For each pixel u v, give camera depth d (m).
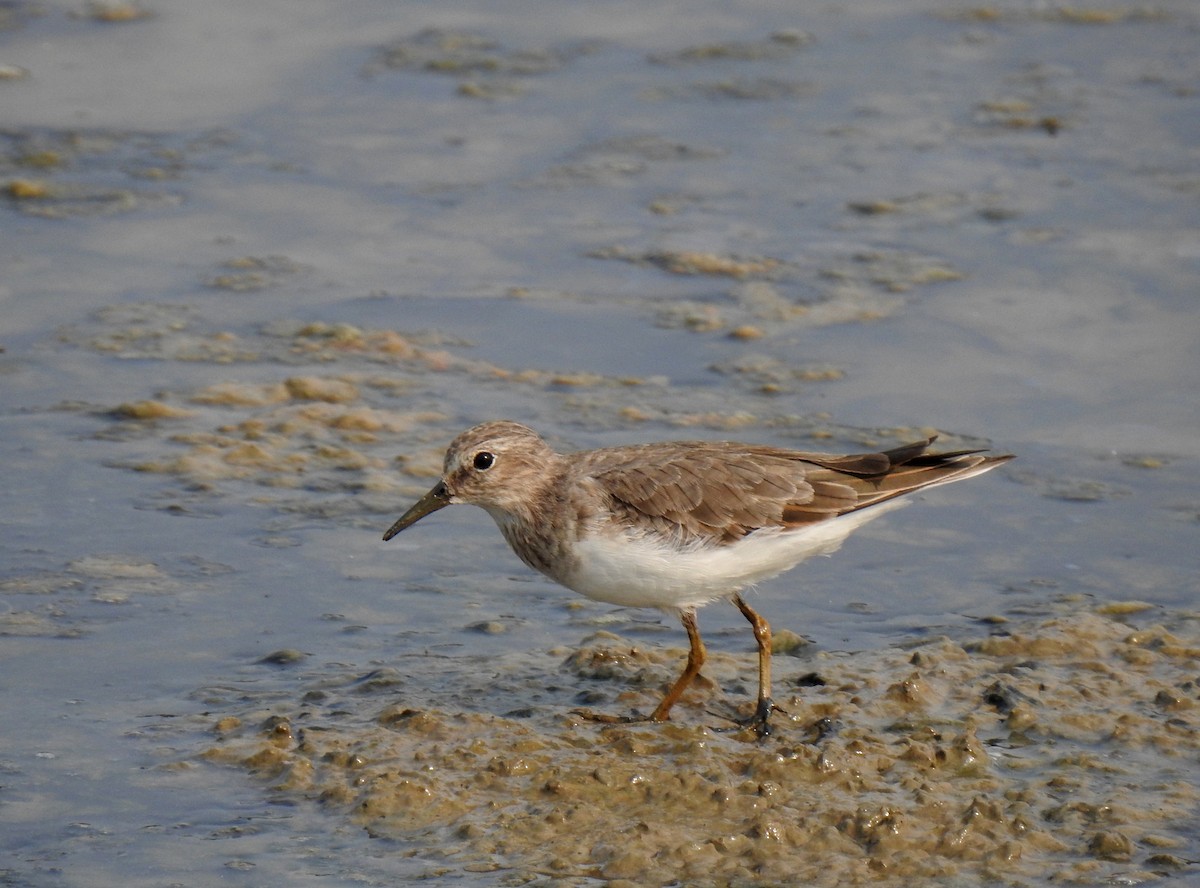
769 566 10.50
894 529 12.96
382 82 22.09
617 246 17.84
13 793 9.09
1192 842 8.84
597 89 22.06
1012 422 14.48
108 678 10.36
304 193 18.95
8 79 21.47
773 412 14.57
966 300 16.80
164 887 8.32
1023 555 12.49
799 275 17.30
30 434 13.67
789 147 20.39
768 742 9.91
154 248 17.50
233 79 22.03
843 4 25.52
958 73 22.75
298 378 14.83
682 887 8.44
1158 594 11.88
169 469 13.25
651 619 11.77
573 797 9.23
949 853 8.76
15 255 17.09
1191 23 24.64
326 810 9.07
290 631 11.09
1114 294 16.88
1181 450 14.02
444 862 8.60
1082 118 21.27
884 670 10.78
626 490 10.38
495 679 10.61
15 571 11.54
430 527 12.78
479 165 19.81
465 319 16.28
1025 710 10.20
